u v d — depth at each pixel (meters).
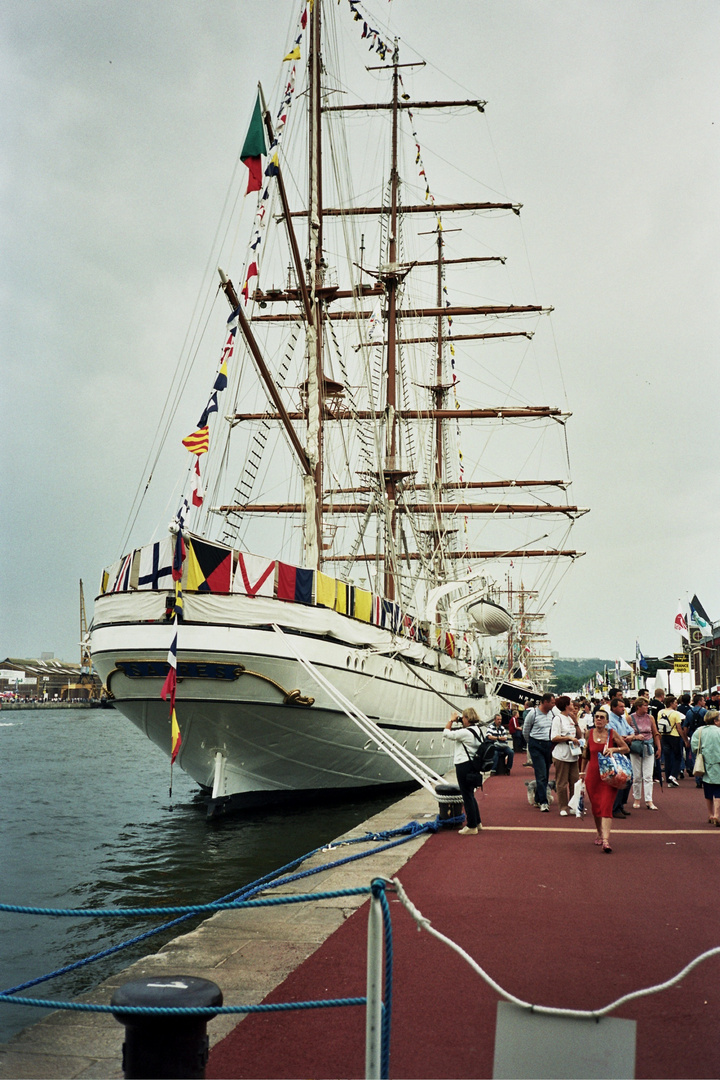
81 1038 6.51
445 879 11.27
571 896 10.20
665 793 22.02
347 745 26.05
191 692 22.45
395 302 48.47
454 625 42.91
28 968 12.46
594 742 13.48
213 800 24.30
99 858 20.42
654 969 7.48
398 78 50.59
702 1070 5.50
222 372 20.34
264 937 8.80
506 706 66.69
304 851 20.39
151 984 4.72
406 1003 6.75
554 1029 4.37
